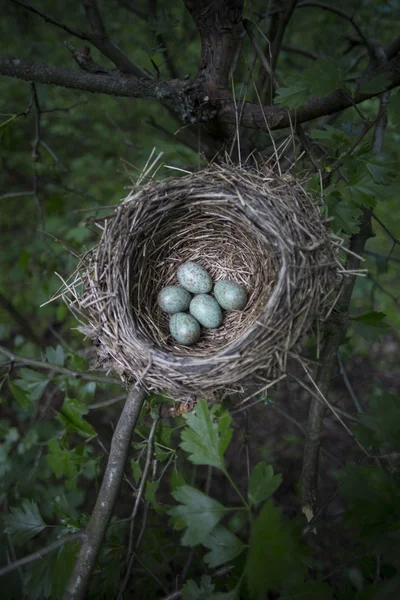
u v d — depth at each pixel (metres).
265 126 0.37
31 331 0.65
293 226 0.34
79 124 0.88
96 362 0.35
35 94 0.45
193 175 0.36
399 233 0.78
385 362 0.69
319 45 0.56
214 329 0.42
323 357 0.37
